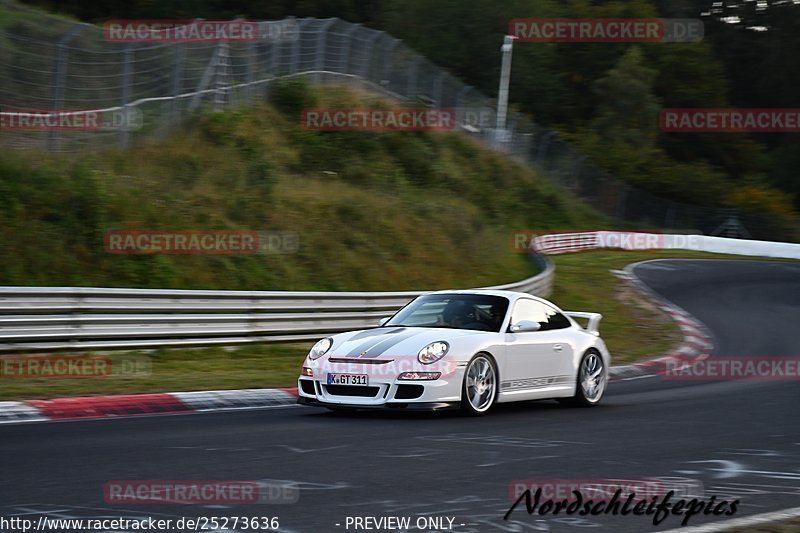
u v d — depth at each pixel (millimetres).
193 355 49406
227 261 69625
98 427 28906
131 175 78625
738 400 38719
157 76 100562
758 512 18172
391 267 85750
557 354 35375
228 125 100312
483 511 17750
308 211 87938
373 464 22391
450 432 28078
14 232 60469
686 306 92188
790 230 195375
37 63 87625
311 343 55906
